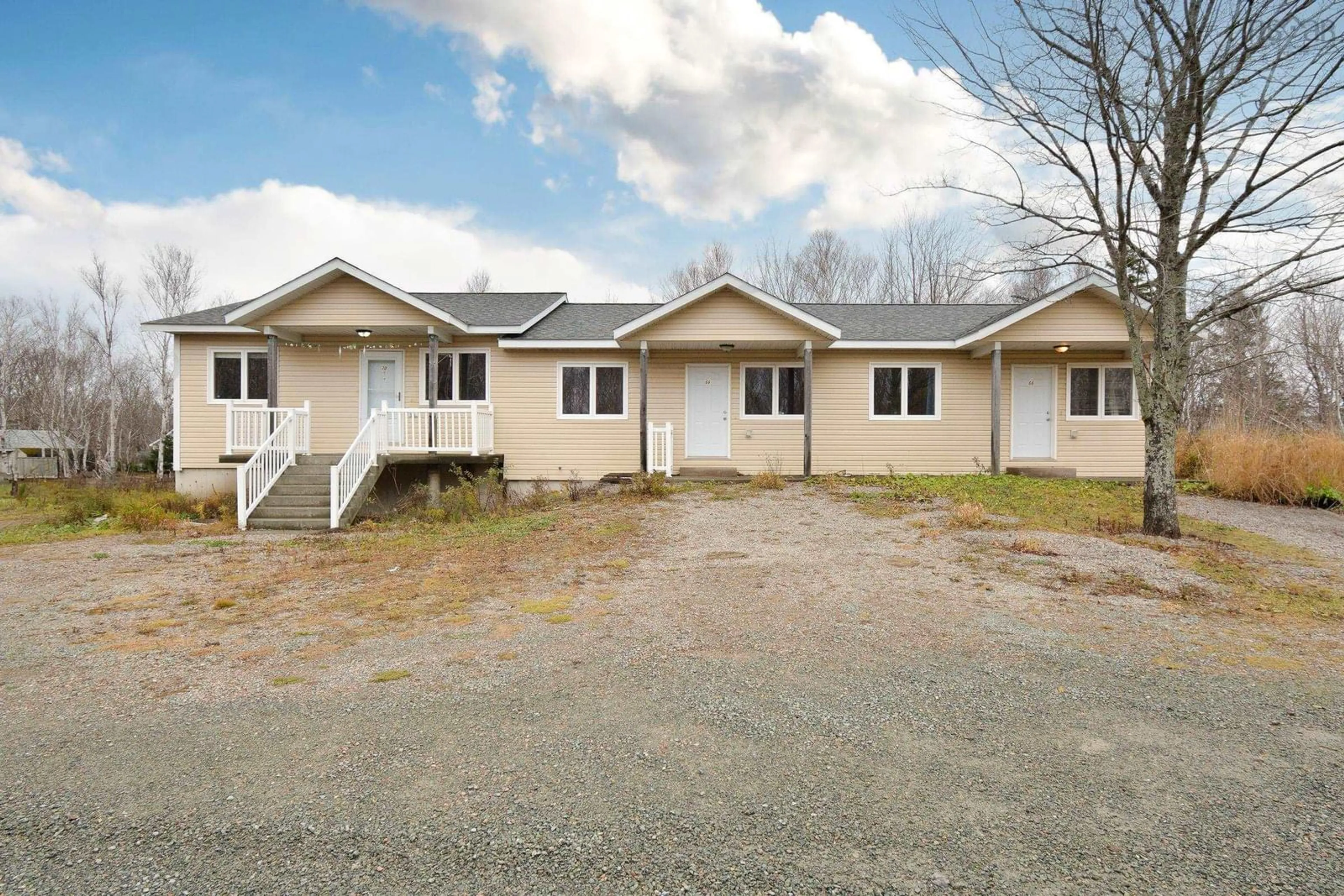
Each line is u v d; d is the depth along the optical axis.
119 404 36.66
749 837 2.53
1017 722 3.53
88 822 2.70
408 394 15.13
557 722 3.58
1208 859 2.37
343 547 9.09
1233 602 5.80
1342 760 3.12
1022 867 2.33
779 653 4.61
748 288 13.37
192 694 4.06
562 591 6.39
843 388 15.16
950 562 7.18
